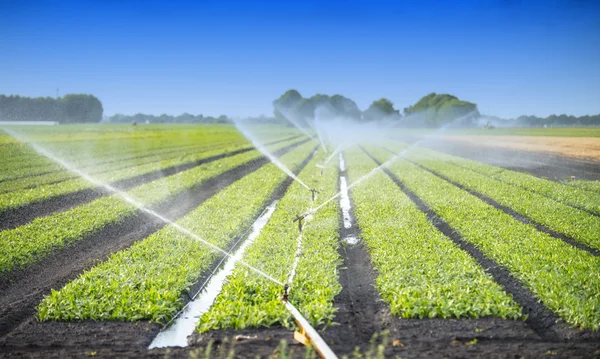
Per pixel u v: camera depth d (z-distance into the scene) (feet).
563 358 26.48
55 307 33.91
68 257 48.70
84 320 32.78
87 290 36.14
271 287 36.29
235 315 31.99
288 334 30.01
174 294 35.91
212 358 26.99
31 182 92.53
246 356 27.12
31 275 43.37
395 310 32.73
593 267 39.96
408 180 94.22
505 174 105.70
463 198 72.95
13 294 39.17
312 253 45.80
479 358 26.55
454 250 45.21
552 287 35.12
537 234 50.90
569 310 31.73
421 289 35.60
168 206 75.92
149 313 33.17
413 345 28.50
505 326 30.78
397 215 61.05
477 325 30.94
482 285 36.32
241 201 72.95
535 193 81.71
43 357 27.66
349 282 40.83
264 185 88.79
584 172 113.91
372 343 29.25
